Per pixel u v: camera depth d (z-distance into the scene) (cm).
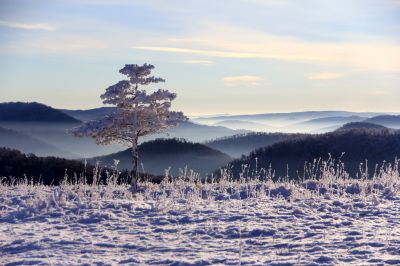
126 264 837
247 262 829
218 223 1206
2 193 1744
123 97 1884
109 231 1145
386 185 1792
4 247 992
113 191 1839
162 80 1925
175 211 1369
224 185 1891
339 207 1390
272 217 1266
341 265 784
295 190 1705
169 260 850
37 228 1180
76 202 1516
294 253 894
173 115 1955
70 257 897
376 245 923
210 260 846
